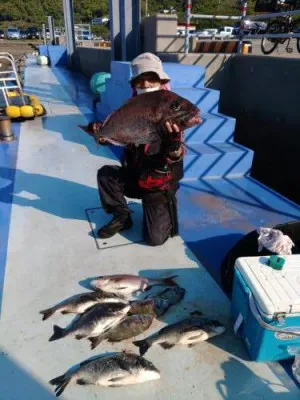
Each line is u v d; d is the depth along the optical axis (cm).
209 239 293
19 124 638
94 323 194
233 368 178
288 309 160
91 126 211
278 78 490
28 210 336
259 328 168
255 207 349
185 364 180
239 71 571
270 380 172
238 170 416
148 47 677
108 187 271
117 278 230
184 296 227
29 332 198
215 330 191
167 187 256
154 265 258
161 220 270
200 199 363
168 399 163
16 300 222
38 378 173
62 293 229
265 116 528
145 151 237
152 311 209
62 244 282
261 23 901
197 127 426
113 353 183
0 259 262
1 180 402
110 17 736
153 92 185
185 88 471
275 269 183
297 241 256
